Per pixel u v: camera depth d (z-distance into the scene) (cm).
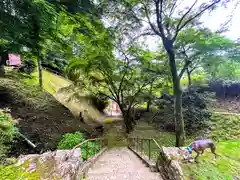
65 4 520
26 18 419
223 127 881
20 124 602
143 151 701
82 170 360
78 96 1196
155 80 1139
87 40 832
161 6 686
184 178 313
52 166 264
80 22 643
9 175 233
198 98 993
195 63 848
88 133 824
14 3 383
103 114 1636
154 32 764
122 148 893
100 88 1252
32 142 542
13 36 443
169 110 1170
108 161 554
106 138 952
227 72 887
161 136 996
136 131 1122
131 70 1080
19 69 1202
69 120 852
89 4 557
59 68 1574
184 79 1162
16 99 780
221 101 1159
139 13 727
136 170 446
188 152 393
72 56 1048
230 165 363
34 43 567
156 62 1062
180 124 710
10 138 365
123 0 641
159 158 434
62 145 556
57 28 568
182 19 675
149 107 1591
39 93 972
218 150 442
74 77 1127
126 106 1274
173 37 702
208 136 832
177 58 772
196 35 714
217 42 690
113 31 799
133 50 1006
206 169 344
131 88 1162
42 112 795
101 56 945
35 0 373
